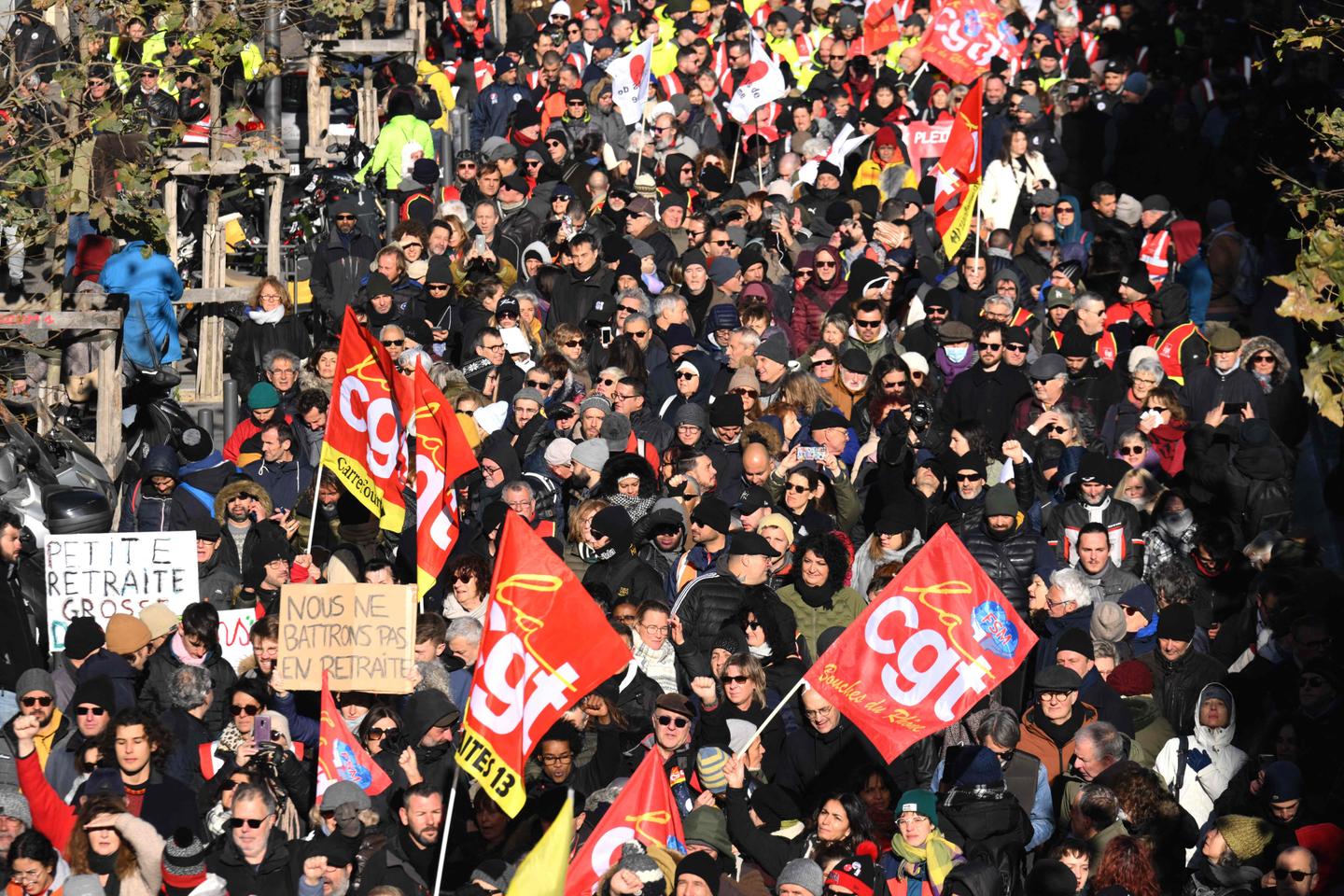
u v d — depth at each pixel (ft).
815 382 182.60
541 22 332.39
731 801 126.72
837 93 280.72
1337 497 186.80
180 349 206.80
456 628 142.92
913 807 122.01
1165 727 139.33
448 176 259.60
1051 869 115.85
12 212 186.09
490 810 129.49
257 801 122.01
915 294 215.31
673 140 268.62
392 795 129.80
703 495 167.63
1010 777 129.49
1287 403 191.11
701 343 203.10
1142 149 278.87
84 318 184.03
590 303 211.41
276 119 226.99
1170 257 232.53
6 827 127.75
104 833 122.11
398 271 211.20
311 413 177.68
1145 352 192.13
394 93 260.21
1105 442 186.70
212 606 144.15
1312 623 137.90
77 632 144.97
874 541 156.87
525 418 181.47
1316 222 157.28
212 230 220.64
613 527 155.84
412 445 169.58
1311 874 117.60
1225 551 157.48
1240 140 263.90
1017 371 191.11
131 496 179.11
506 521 120.06
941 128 264.31
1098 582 153.38
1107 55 322.55
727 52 305.53
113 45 217.15
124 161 188.96
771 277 220.23
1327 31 175.94
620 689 141.08
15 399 181.16
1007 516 156.87
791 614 144.46
